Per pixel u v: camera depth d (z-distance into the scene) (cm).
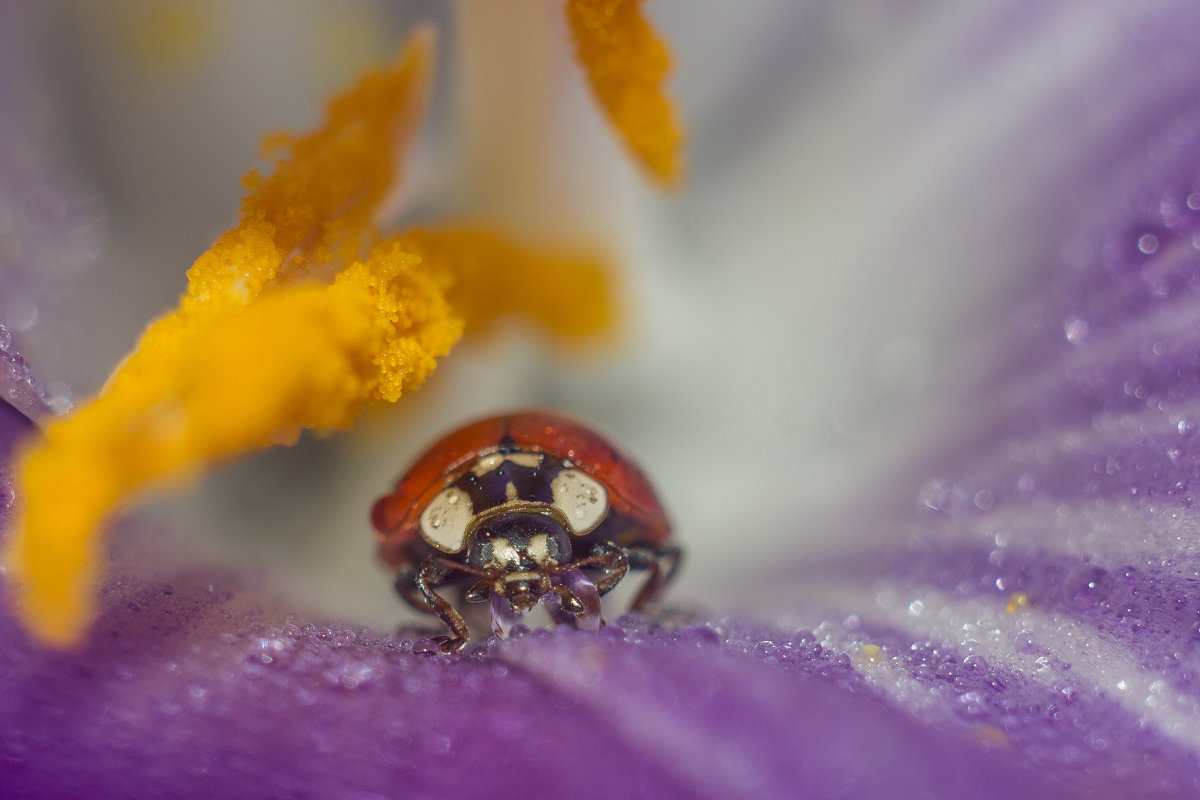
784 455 6
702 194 6
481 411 6
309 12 6
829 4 6
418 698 5
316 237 5
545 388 6
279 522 6
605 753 5
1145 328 6
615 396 6
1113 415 5
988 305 6
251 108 6
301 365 5
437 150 6
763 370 6
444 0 6
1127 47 6
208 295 5
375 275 5
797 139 6
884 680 5
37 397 5
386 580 6
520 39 6
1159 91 6
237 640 5
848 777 5
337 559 6
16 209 6
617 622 5
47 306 6
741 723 5
